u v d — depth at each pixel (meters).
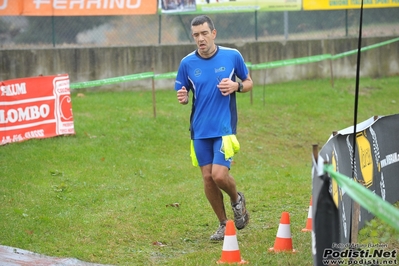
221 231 12.91
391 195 15.05
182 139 23.41
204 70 12.20
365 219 12.85
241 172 20.25
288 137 25.25
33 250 12.12
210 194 12.61
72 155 19.92
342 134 11.79
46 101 21.56
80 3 31.38
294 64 33.34
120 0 31.62
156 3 31.83
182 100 12.30
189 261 11.26
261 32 33.62
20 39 31.53
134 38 32.47
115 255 12.04
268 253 11.44
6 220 13.73
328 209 8.22
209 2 32.16
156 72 31.92
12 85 20.80
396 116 15.35
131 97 29.47
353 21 34.12
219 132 12.12
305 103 29.33
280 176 19.14
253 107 28.11
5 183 16.62
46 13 31.20
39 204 15.11
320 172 8.10
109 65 31.66
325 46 33.41
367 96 31.34
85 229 13.47
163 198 16.06
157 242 12.87
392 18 34.31
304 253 11.23
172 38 32.59
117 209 15.03
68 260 11.62
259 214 14.88
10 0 31.06
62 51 31.27
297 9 32.97
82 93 30.89
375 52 34.06
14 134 20.86
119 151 21.06
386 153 14.73
